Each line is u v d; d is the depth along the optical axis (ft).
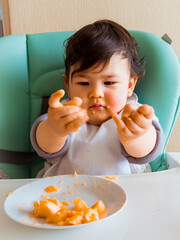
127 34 2.90
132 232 1.30
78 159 2.76
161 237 1.25
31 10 3.80
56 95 1.87
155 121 2.59
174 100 2.90
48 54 3.16
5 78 2.98
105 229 1.33
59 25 3.87
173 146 4.68
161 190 1.79
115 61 2.62
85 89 2.66
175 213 1.49
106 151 2.75
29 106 3.16
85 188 1.82
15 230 1.34
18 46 3.10
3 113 2.95
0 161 2.91
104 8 3.86
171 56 2.93
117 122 1.91
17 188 1.85
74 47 2.70
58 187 1.83
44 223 1.40
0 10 4.15
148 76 2.97
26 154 3.10
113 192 1.69
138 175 2.05
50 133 2.41
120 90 2.69
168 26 4.01
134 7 3.90
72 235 1.28
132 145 2.36
